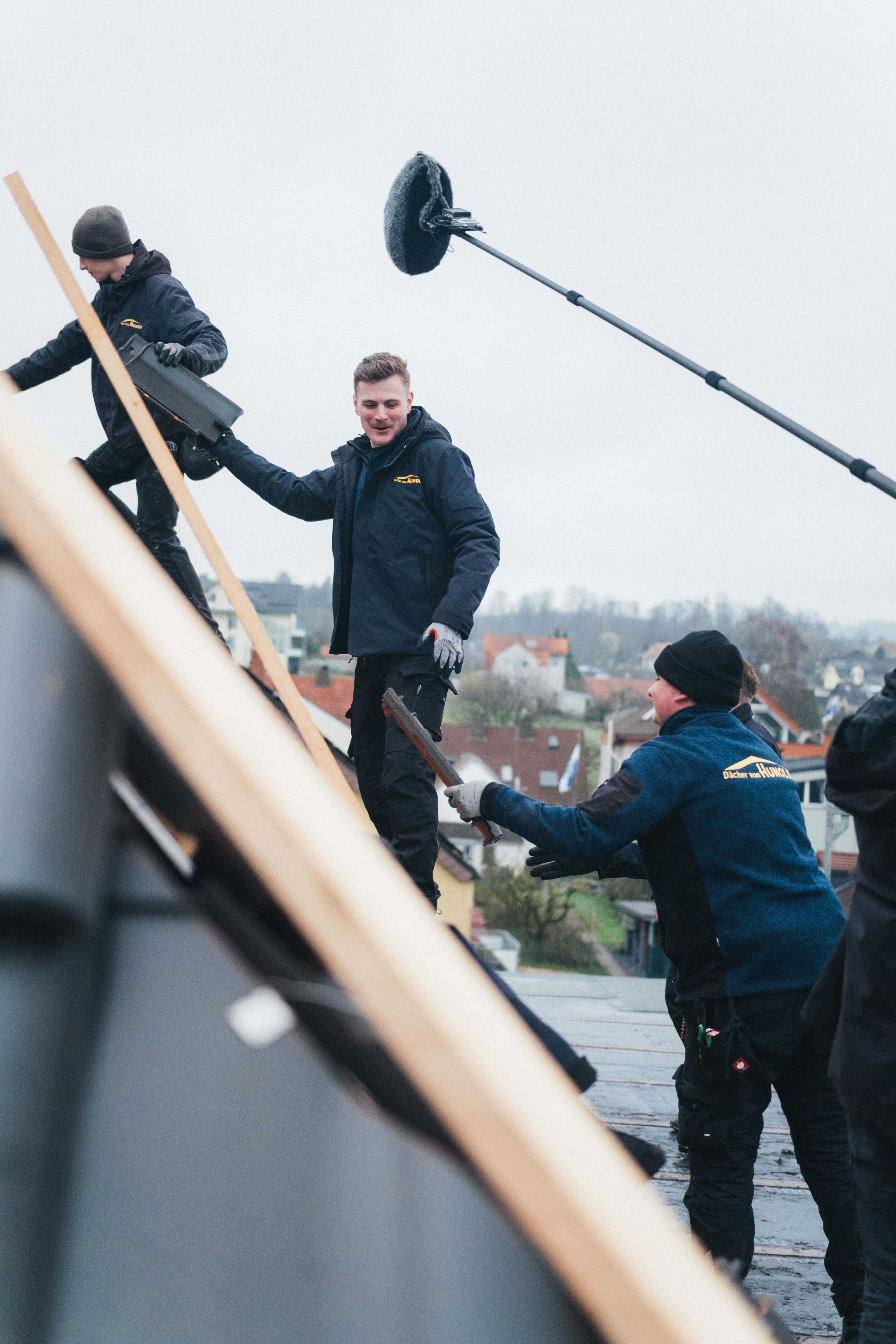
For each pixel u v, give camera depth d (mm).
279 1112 385
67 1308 353
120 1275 358
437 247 3463
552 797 63312
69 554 365
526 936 54281
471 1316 384
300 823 353
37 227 1965
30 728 364
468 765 66062
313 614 79125
